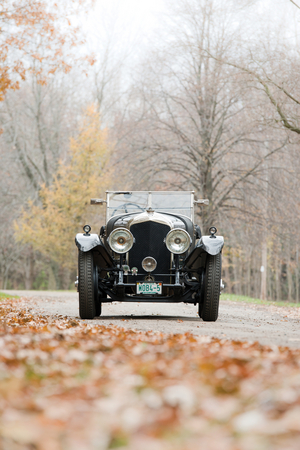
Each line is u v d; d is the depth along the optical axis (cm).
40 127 4909
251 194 3000
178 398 321
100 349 541
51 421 280
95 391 353
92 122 4362
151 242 1033
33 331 695
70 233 4381
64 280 5747
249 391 342
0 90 1555
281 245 4509
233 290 6556
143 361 463
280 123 2527
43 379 393
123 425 273
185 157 3247
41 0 1532
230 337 721
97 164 4328
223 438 251
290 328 955
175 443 244
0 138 4734
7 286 6762
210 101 3064
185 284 1053
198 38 2984
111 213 1176
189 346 565
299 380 377
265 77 2439
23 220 4481
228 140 3025
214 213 3077
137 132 3247
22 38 1576
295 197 2920
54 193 4488
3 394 334
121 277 1012
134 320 1009
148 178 3086
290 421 265
